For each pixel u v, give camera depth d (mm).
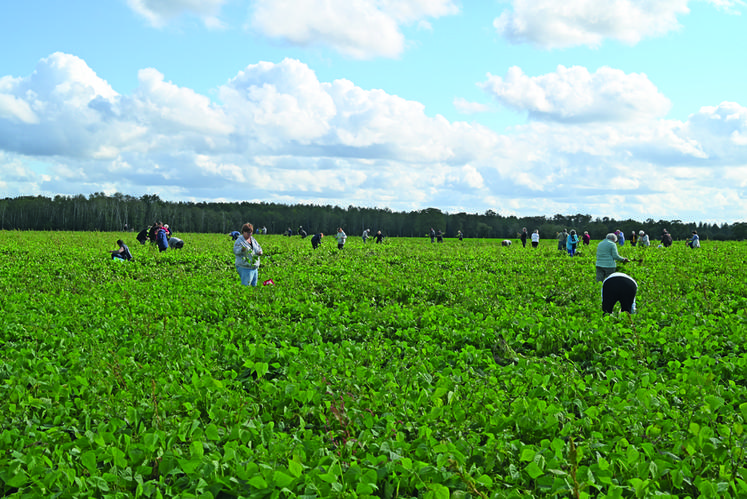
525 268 21000
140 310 10305
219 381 5410
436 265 22484
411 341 8555
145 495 3539
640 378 6129
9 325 8305
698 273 17797
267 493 3508
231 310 10516
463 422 4730
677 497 3520
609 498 3441
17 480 3607
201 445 3920
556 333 8250
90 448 4270
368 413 4801
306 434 4414
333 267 20125
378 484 3844
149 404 5012
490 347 8250
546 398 5461
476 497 3568
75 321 8758
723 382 6348
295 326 8930
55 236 45062
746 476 3727
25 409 4871
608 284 10023
